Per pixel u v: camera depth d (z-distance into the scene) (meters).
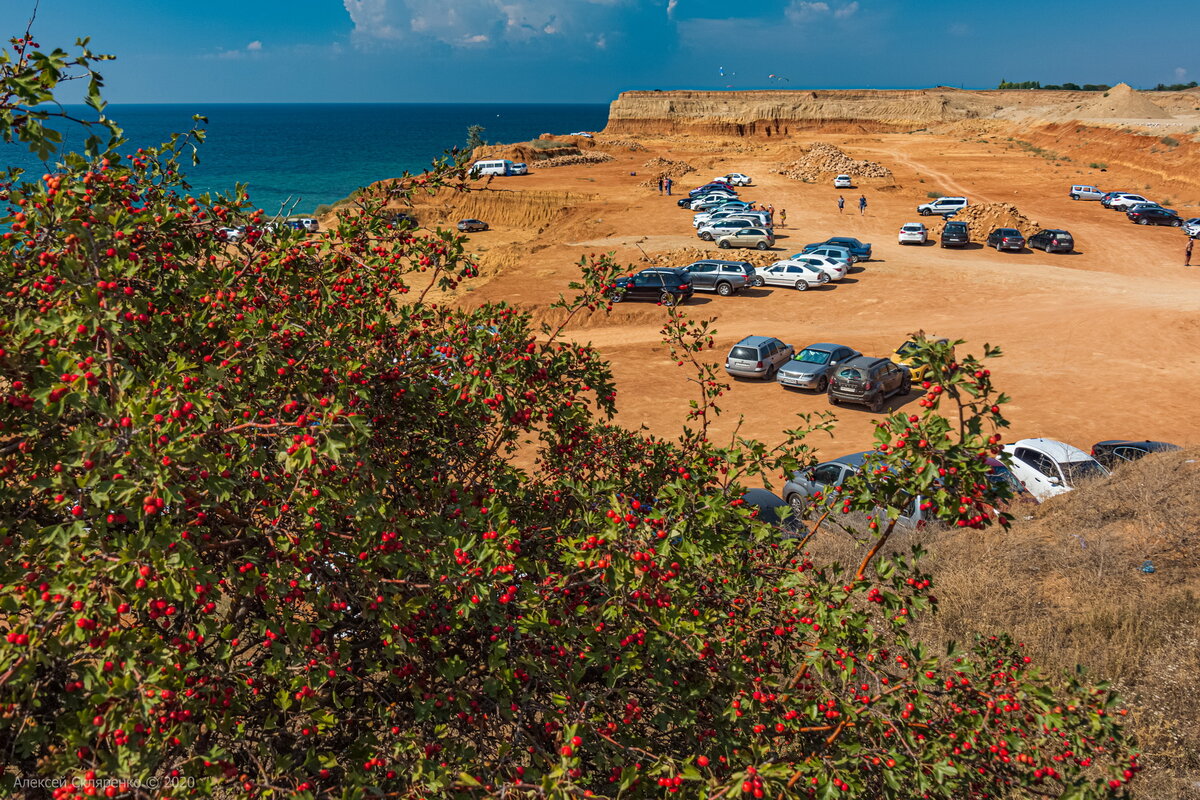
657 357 27.69
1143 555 10.34
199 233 5.29
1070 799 4.48
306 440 3.59
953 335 28.50
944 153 88.25
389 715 4.47
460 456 5.80
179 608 3.97
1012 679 4.83
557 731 4.29
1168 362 24.84
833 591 4.77
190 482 3.75
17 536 4.10
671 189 66.31
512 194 64.31
